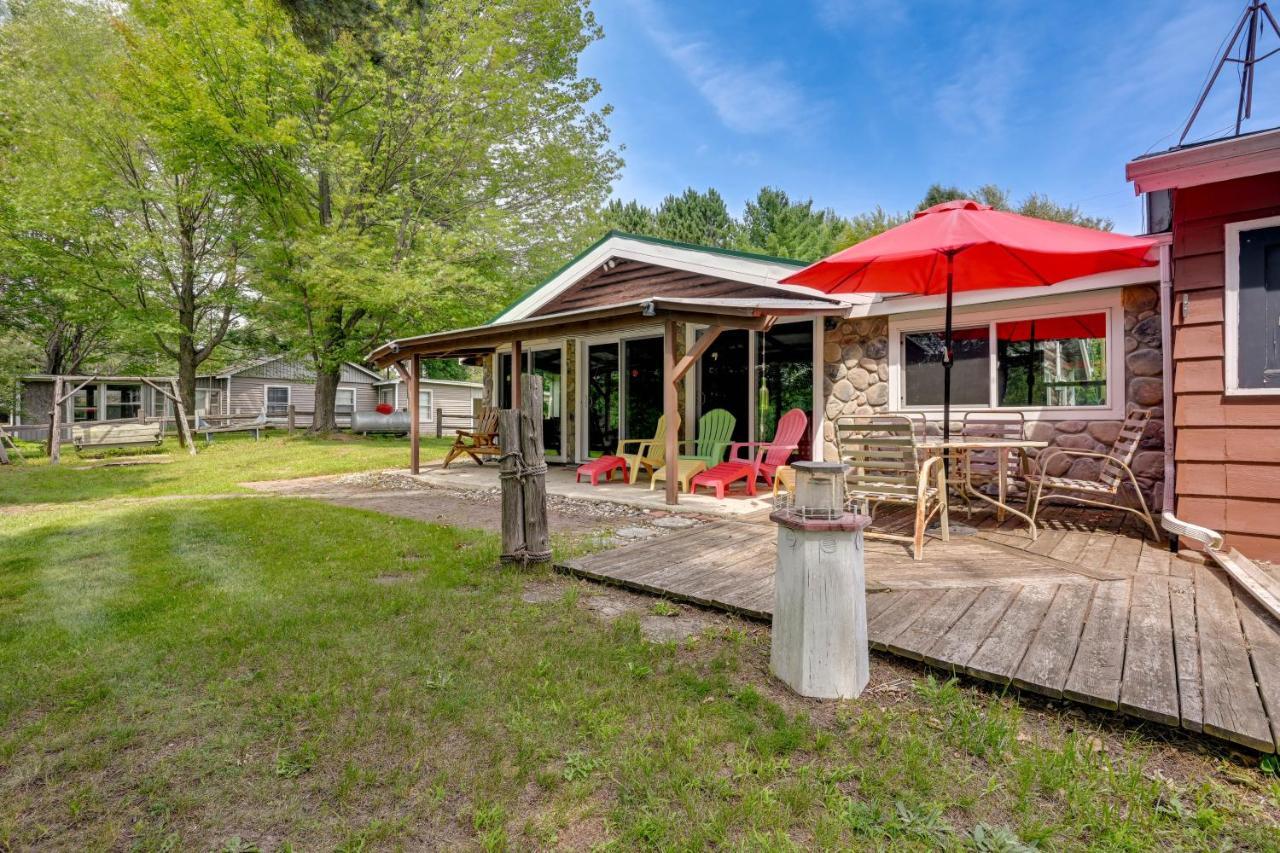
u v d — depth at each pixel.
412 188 14.82
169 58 11.41
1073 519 5.03
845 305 6.65
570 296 10.03
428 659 2.60
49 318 16.78
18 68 12.97
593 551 4.27
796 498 2.37
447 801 1.74
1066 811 1.66
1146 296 5.21
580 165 15.44
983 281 5.28
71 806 1.71
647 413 9.09
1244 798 1.71
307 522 5.61
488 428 10.48
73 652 2.71
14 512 6.38
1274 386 3.55
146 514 6.08
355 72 13.64
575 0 14.46
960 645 2.44
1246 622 2.65
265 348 19.95
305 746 1.98
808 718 2.12
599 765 1.87
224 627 2.97
